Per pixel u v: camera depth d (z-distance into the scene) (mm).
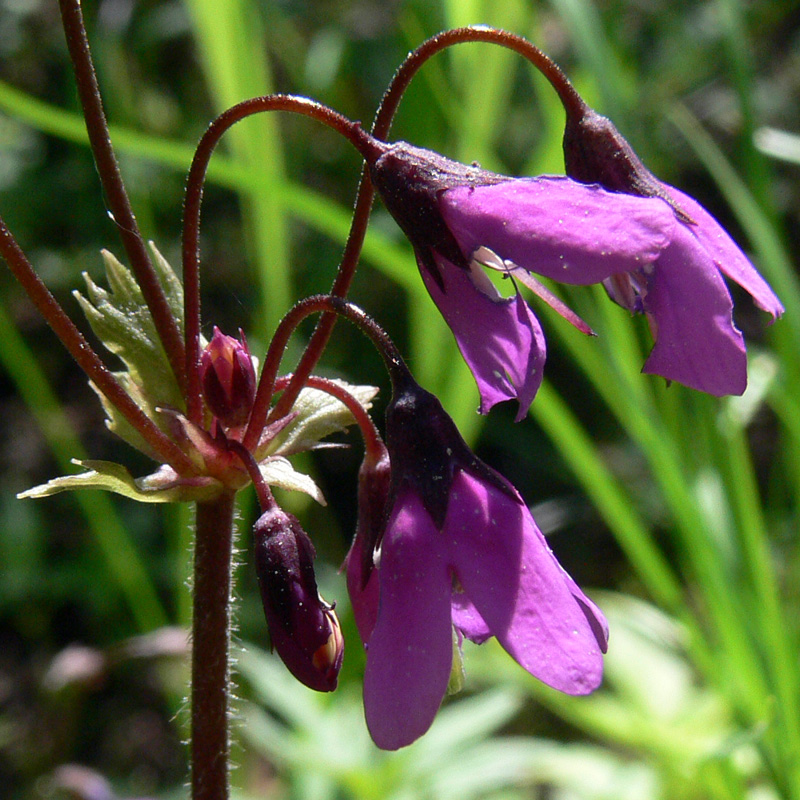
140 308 94
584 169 88
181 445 92
